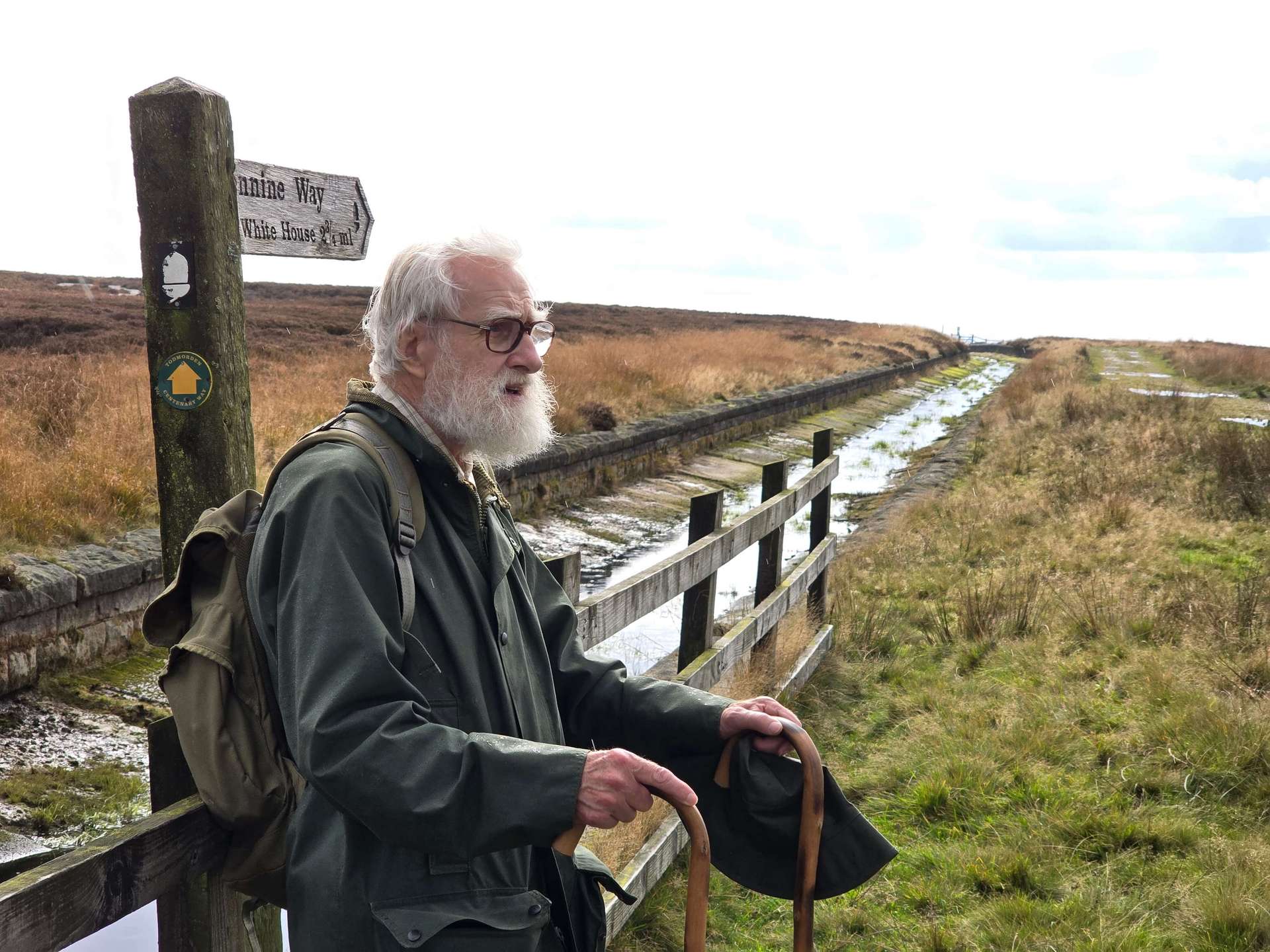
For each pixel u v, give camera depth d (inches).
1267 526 360.2
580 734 68.8
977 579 311.3
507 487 454.3
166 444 89.4
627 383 762.8
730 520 502.6
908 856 146.5
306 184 99.3
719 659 151.1
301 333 1152.2
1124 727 185.5
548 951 58.6
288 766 56.9
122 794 198.2
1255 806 152.8
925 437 917.2
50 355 714.8
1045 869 138.5
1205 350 1963.6
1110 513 382.9
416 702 50.8
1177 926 122.7
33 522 265.4
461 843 47.8
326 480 52.1
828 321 3757.4
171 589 57.5
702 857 51.0
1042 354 2486.5
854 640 250.8
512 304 58.2
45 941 49.7
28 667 235.8
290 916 53.9
